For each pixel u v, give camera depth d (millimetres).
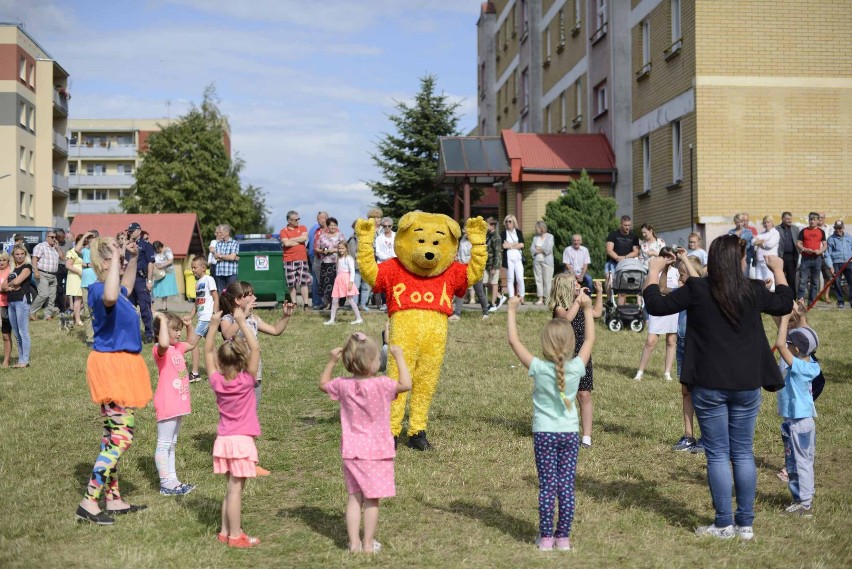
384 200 45938
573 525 6609
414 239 8953
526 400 11195
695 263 8695
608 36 28422
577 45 32500
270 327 8773
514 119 43750
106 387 6797
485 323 17469
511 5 44156
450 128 46000
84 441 9477
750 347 6207
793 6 21969
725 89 22000
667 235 24156
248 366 6312
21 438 9609
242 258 20969
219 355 6281
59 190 55906
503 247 19250
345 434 5996
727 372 6156
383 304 20953
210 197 63406
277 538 6375
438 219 9039
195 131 63469
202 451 8969
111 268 6824
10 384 12609
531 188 27812
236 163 66500
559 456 6090
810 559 5871
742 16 21938
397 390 5973
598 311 6508
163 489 7613
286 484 7848
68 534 6484
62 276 21750
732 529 6355
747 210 21953
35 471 8352
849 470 8148
